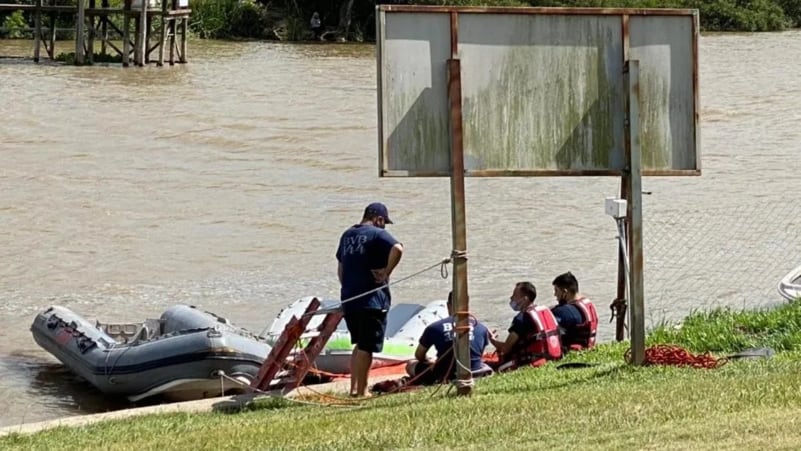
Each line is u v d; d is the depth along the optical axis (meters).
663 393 36.16
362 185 107.25
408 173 38.34
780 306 57.88
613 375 41.59
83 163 114.12
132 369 53.53
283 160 119.00
